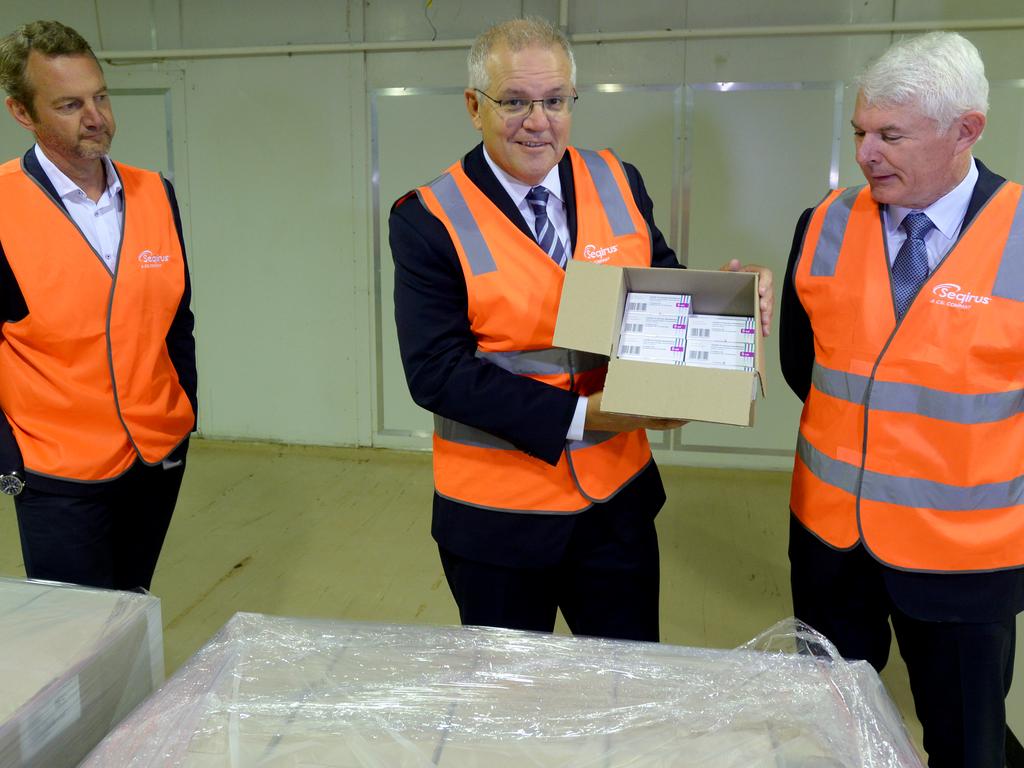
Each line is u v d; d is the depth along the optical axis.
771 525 3.28
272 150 3.89
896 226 1.31
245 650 0.96
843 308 1.34
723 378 1.17
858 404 1.32
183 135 3.95
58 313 1.61
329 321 4.03
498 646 0.98
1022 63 3.29
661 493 1.61
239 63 3.84
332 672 0.92
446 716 0.84
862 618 1.43
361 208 3.88
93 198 1.68
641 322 1.30
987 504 1.27
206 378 4.20
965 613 1.29
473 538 1.47
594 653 0.96
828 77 3.44
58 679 0.87
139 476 1.77
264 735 0.81
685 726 0.83
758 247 3.64
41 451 1.64
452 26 3.67
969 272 1.23
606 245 1.43
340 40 3.77
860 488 1.33
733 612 2.60
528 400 1.33
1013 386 1.25
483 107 1.32
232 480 3.76
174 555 3.00
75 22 3.93
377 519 3.34
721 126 3.55
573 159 1.48
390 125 3.78
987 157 3.39
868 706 0.86
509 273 1.37
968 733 1.33
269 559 2.97
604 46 3.56
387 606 2.63
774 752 0.79
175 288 1.76
